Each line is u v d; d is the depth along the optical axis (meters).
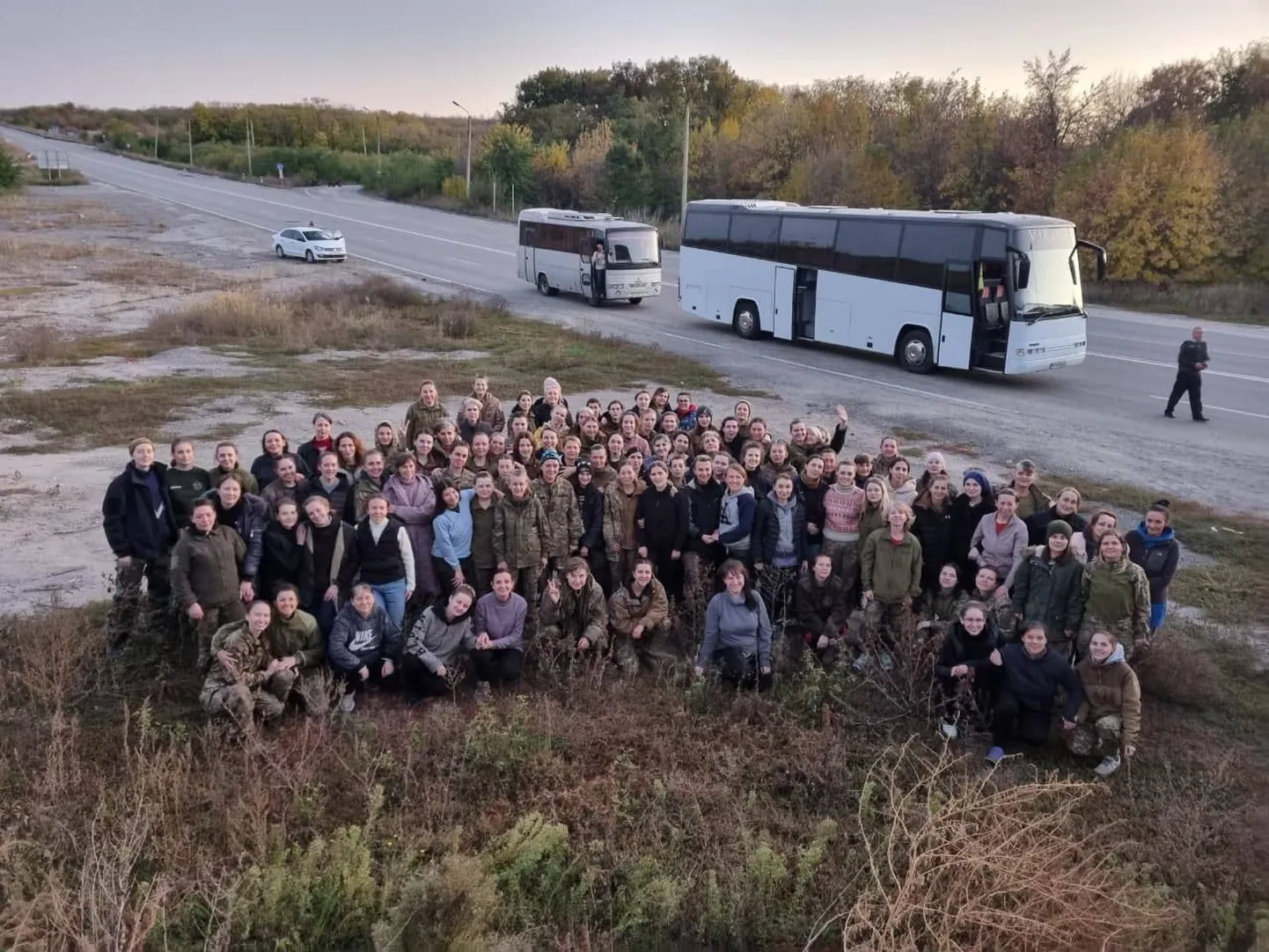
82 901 5.42
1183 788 7.20
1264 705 8.39
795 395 20.36
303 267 39.56
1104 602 8.12
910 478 10.34
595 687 8.27
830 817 6.91
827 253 24.14
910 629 8.41
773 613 9.54
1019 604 8.41
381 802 6.47
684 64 93.75
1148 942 5.72
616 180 60.50
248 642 7.63
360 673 8.05
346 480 9.32
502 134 65.06
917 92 54.50
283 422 17.47
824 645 8.88
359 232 51.88
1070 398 20.05
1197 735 7.95
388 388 20.28
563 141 75.75
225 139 111.94
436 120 132.62
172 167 95.75
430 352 24.33
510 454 9.73
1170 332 27.61
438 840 6.45
